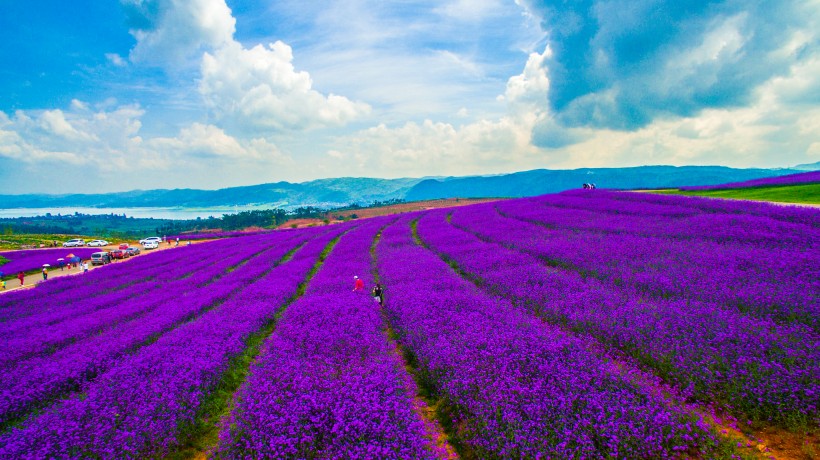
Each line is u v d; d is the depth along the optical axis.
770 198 30.53
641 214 28.33
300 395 8.33
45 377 10.96
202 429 8.77
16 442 7.48
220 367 10.74
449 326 11.55
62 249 68.62
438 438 7.81
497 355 9.02
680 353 8.41
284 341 11.75
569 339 9.68
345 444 6.82
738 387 7.18
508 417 6.79
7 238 84.50
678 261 15.31
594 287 13.81
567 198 45.50
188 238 88.44
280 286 20.38
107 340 13.95
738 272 12.84
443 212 59.88
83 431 7.80
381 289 17.50
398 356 11.48
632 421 6.35
